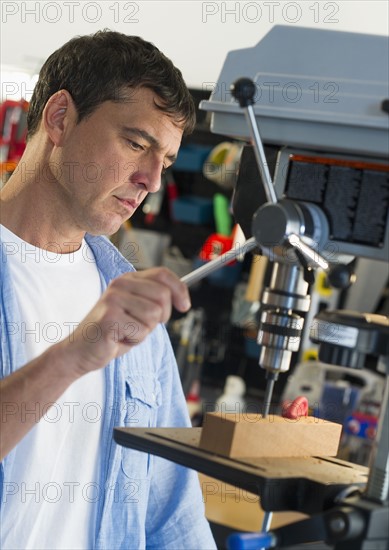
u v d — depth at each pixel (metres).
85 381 1.63
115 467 1.65
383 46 1.19
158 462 1.76
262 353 1.27
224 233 4.02
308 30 1.24
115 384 1.68
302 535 1.12
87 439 1.62
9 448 1.34
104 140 1.57
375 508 1.10
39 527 1.57
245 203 1.32
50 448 1.57
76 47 1.63
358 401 3.51
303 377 3.59
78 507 1.61
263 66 1.25
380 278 3.58
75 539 1.61
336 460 1.35
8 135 3.80
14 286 1.60
